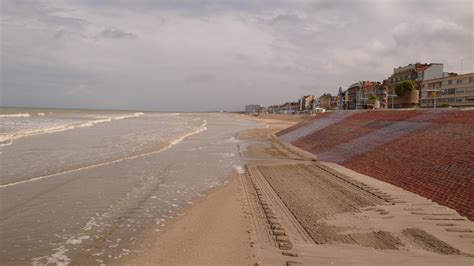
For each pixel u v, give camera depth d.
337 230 9.62
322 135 34.81
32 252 8.27
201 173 18.62
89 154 23.22
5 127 41.88
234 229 9.83
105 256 8.09
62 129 41.66
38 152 23.03
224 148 30.56
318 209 11.66
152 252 8.27
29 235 9.33
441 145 17.23
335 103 151.62
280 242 8.78
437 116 22.88
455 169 13.88
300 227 9.91
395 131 24.16
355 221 10.34
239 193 14.26
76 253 8.25
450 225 9.91
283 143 35.91
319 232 9.46
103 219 10.76
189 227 10.05
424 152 17.45
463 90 72.88
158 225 10.25
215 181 16.67
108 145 28.45
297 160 23.92
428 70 89.56
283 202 12.65
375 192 13.91
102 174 17.30
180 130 51.16
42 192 13.55
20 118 68.12
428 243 8.62
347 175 17.81
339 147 26.77
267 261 7.62
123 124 61.16
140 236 9.36
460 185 12.52
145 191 14.38
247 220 10.64
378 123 29.12
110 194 13.70
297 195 13.69
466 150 15.02
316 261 7.57
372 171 18.33
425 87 83.75
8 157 20.75
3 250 8.35
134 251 8.36
